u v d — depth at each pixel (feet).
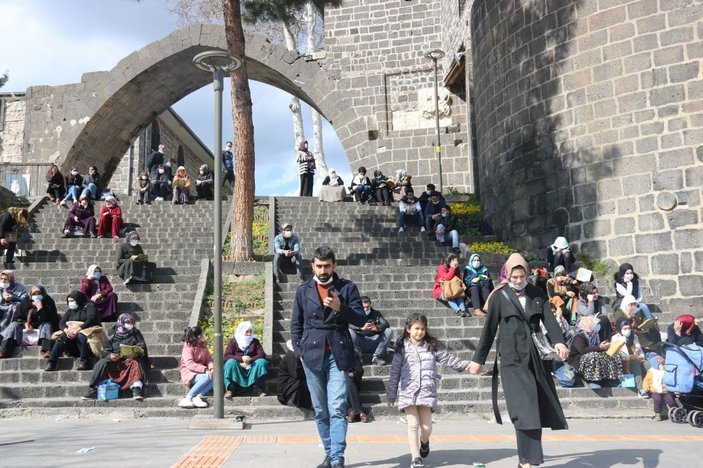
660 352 30.22
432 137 80.33
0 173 77.71
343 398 15.58
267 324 35.19
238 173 48.39
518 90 54.70
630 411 28.99
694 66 44.32
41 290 33.76
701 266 42.50
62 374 31.19
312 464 16.42
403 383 16.72
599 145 47.88
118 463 16.60
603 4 48.49
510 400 14.82
